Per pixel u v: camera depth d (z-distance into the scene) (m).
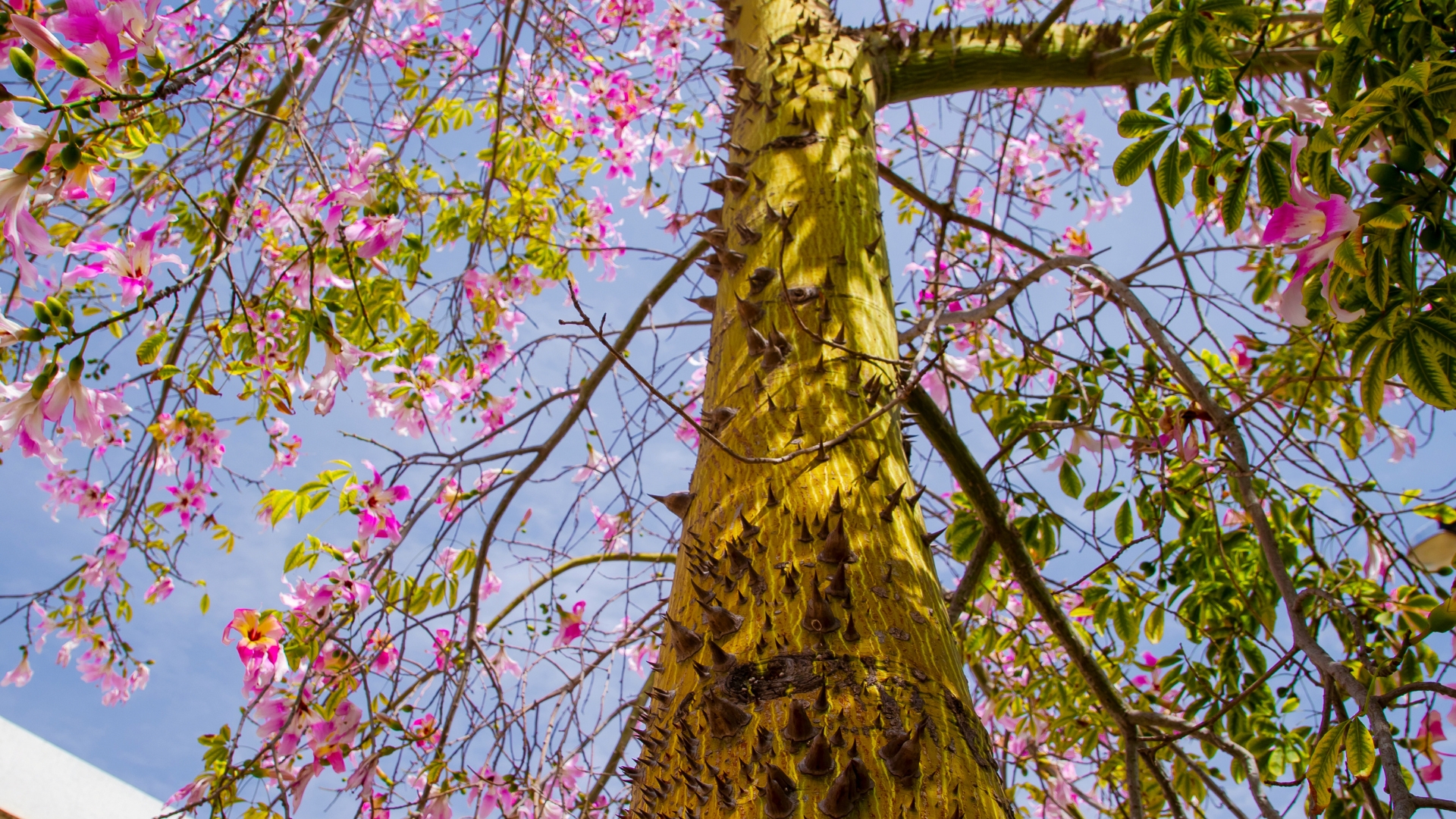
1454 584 1.58
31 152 1.66
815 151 2.51
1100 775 3.83
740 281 2.18
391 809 2.91
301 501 2.86
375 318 3.36
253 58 3.14
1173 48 2.05
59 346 1.77
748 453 1.71
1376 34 1.75
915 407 2.74
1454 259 1.52
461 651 3.21
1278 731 3.41
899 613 1.42
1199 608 3.43
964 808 1.15
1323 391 3.65
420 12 3.96
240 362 2.48
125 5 1.72
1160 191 2.13
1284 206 1.63
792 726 1.20
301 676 3.01
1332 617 3.11
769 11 3.27
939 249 3.47
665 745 1.33
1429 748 2.29
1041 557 3.27
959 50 3.36
